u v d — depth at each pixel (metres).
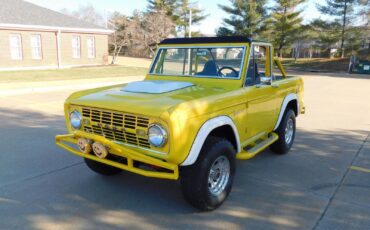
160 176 3.41
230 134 4.11
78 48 26.17
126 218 3.76
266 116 5.04
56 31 24.16
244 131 4.39
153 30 35.34
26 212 3.84
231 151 3.97
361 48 41.44
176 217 3.79
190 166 3.63
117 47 37.03
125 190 4.45
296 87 6.29
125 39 35.41
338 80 23.09
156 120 3.29
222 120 3.74
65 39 25.06
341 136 7.47
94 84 16.14
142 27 35.94
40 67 23.77
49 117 8.73
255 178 4.93
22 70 21.77
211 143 3.73
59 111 9.52
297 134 7.61
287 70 34.78
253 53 4.57
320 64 39.03
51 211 3.88
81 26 26.11
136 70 24.69
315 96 14.25
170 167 3.34
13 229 3.50
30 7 25.38
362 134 7.70
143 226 3.60
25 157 5.62
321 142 6.96
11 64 22.14
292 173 5.15
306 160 5.77
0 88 13.10
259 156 5.94
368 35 39.53
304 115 9.92
